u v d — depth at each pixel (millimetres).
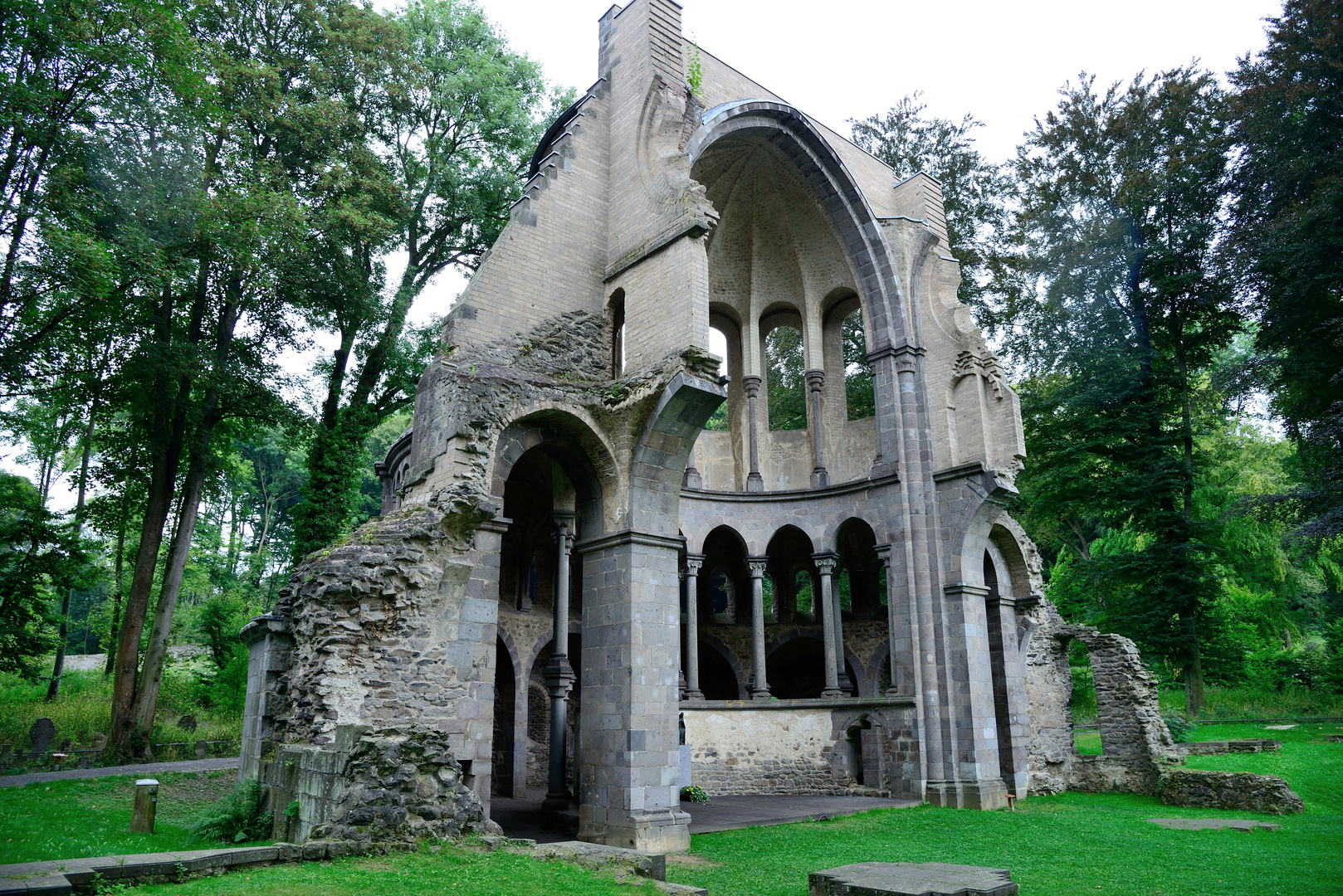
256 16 26609
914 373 24516
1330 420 26781
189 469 28688
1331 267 27438
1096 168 37000
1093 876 12172
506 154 31672
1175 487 32781
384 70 27891
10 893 6922
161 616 26219
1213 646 37250
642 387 16312
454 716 13617
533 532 25203
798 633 28531
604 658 16031
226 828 13625
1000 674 24250
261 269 23609
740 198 26266
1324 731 30250
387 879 8445
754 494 26047
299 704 13492
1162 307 35969
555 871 9203
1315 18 29703
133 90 20953
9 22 19094
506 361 16609
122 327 24547
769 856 13797
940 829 17000
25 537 26953
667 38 19578
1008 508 24156
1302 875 12055
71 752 24641
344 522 28484
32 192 19328
